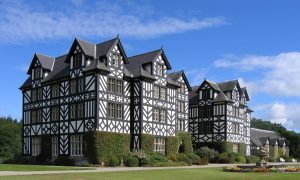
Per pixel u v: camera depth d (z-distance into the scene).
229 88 54.34
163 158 37.59
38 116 44.47
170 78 45.59
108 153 36.41
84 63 38.16
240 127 55.31
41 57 45.09
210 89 54.50
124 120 39.03
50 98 42.75
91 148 36.03
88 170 26.75
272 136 78.88
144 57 42.72
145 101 40.00
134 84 40.34
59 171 24.89
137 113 39.59
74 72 39.41
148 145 39.25
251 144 67.69
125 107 39.34
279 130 87.31
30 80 47.38
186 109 49.78
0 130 69.50
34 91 45.62
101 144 35.97
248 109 59.62
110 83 38.12
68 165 37.44
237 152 52.56
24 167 29.16
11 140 69.50
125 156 36.38
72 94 39.50
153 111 40.84
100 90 36.84
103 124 36.75
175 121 43.66
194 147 54.91
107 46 38.88
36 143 44.34
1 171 24.36
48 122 42.59
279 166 31.44
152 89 41.06
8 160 45.53
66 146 39.44
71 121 39.16
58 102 41.44
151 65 41.31
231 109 53.56
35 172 23.42
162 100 42.16
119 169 28.84
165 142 41.97
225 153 48.81
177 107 48.28
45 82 43.34
